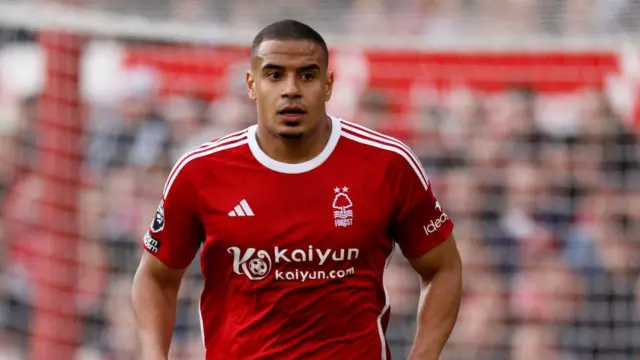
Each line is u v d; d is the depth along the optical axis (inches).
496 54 1149.7
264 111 591.8
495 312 1173.1
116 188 1183.6
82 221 1159.0
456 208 1195.9
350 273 604.4
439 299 629.9
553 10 1087.0
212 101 1221.7
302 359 606.9
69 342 1124.5
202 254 615.2
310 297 601.9
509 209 1195.3
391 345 1145.4
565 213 1191.6
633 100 1197.7
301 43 585.0
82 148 1135.0
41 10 1057.5
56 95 1117.1
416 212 620.4
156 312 633.0
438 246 629.6
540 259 1179.3
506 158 1203.2
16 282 1143.0
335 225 598.2
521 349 1163.3
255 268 602.9
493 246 1187.3
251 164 603.8
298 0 1087.6
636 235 1181.7
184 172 609.3
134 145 1205.7
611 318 1166.3
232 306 613.6
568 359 1163.3
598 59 1178.6
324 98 599.5
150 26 1077.1
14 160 1163.3
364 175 604.4
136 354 1144.2
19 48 1206.9
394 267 1159.0
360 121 1203.2
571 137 1203.9
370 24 1103.6
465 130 1208.8
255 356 609.3
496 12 1104.8
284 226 597.6
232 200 602.2
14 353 1142.3
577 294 1170.0
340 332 608.4
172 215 618.8
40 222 1127.6
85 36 1119.6
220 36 1076.5
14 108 1184.8
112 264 1166.3
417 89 1210.6
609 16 1075.3
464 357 1169.4
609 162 1198.3
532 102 1211.2
